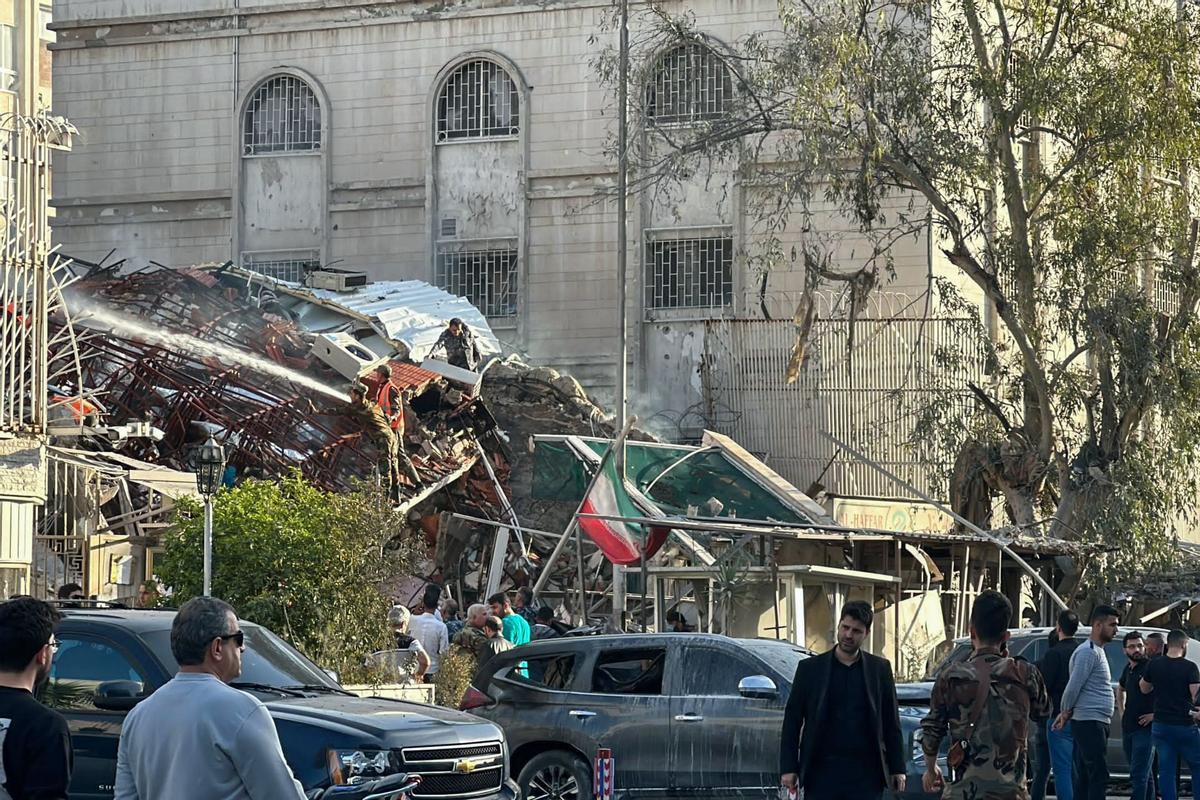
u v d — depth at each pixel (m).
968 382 40.94
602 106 57.03
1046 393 38.69
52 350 37.19
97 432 32.06
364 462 37.81
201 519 25.27
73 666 16.19
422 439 40.75
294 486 26.20
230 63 60.50
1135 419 38.19
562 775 20.23
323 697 16.53
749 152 42.22
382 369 39.56
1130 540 36.94
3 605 8.90
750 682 18.55
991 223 39.81
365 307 49.69
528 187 57.75
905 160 38.81
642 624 30.50
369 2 59.41
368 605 25.58
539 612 29.81
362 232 59.19
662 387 56.03
